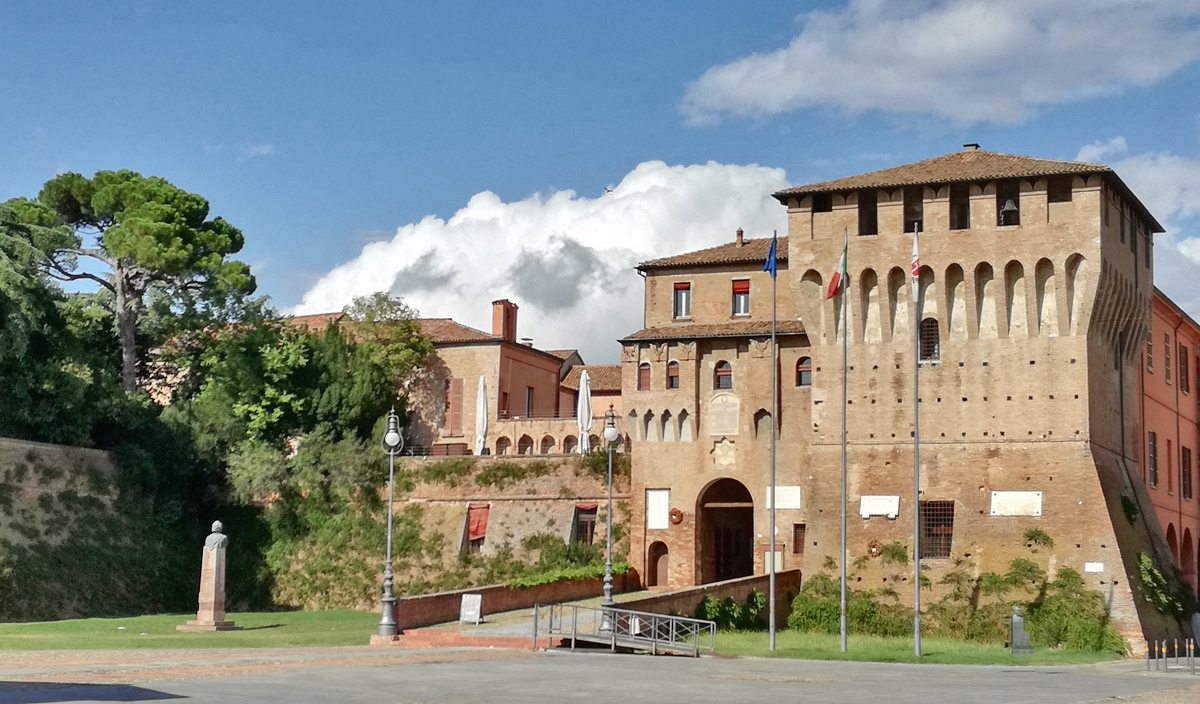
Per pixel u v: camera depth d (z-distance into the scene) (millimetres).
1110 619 64500
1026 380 68875
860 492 70875
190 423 86312
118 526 79312
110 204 96125
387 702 28469
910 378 71000
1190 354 95688
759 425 77438
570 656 46281
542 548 79562
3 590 70000
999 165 71000
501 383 100000
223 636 55219
